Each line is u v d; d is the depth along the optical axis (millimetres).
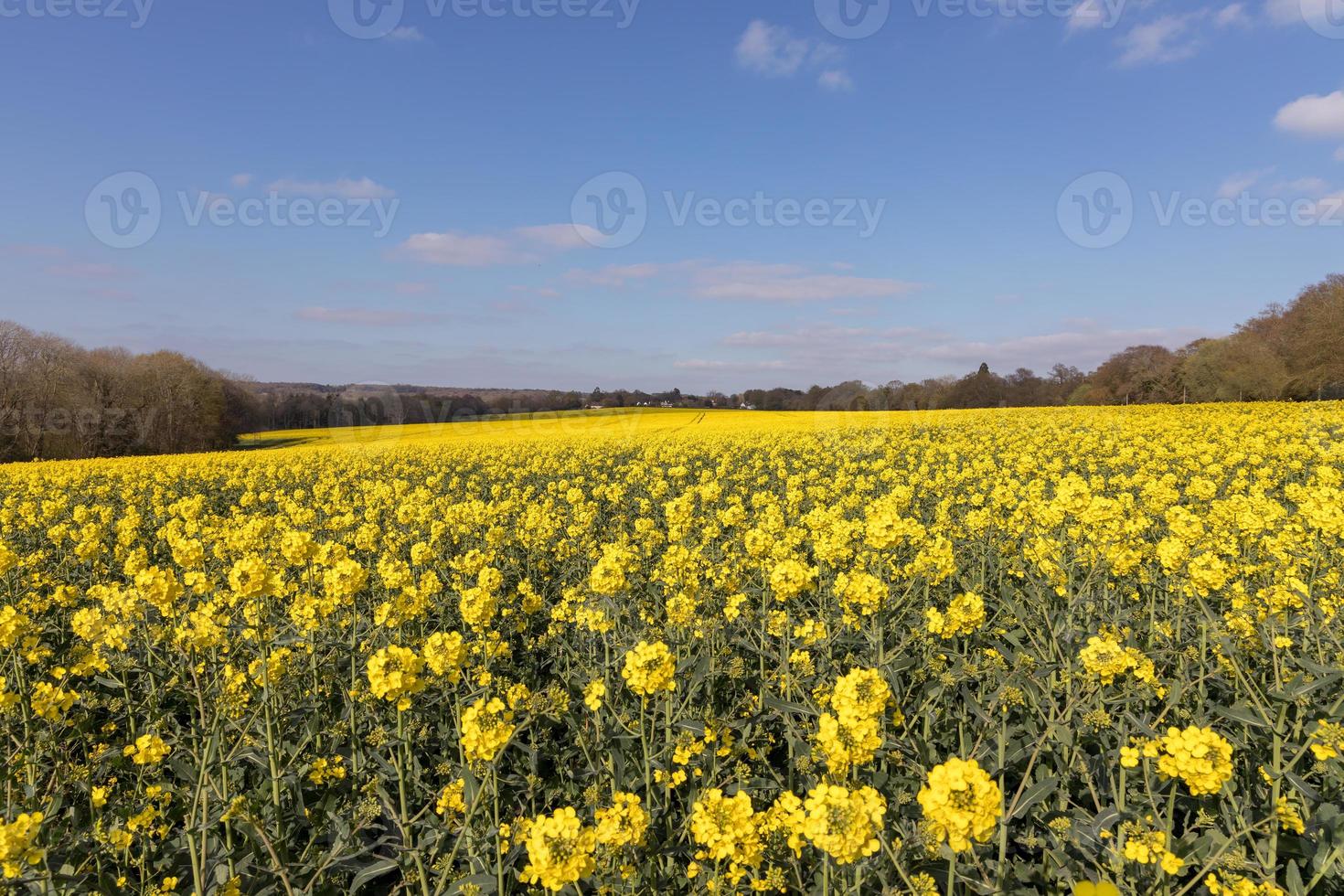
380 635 5590
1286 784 3824
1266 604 5105
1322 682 3771
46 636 6633
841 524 6793
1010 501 9281
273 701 4367
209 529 9555
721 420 48156
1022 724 4387
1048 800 3930
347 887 3887
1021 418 34906
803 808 3150
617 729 4516
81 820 4312
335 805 4172
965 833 2492
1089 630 5203
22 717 4441
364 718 4914
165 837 3926
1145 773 3688
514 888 3682
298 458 25406
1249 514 7078
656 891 3514
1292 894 3160
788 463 19922
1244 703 4086
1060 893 3303
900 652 4875
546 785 4457
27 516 11875
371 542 9406
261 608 4629
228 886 3531
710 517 10320
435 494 16516
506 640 6523
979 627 5320
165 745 4031
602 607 5629
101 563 9172
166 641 5273
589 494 15922
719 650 5305
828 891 3139
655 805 4020
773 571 5102
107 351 51781
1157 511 9453
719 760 4344
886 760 3941
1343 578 5988
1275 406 35344
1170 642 5121
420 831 4152
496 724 3572
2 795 4105
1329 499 6242
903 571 5867
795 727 4430
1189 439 20703
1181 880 3293
